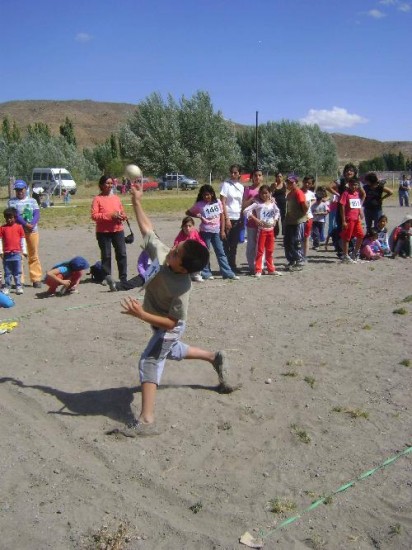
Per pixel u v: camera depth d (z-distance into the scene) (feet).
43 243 51.44
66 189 144.15
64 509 12.07
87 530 11.44
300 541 11.18
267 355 20.68
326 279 33.99
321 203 46.98
